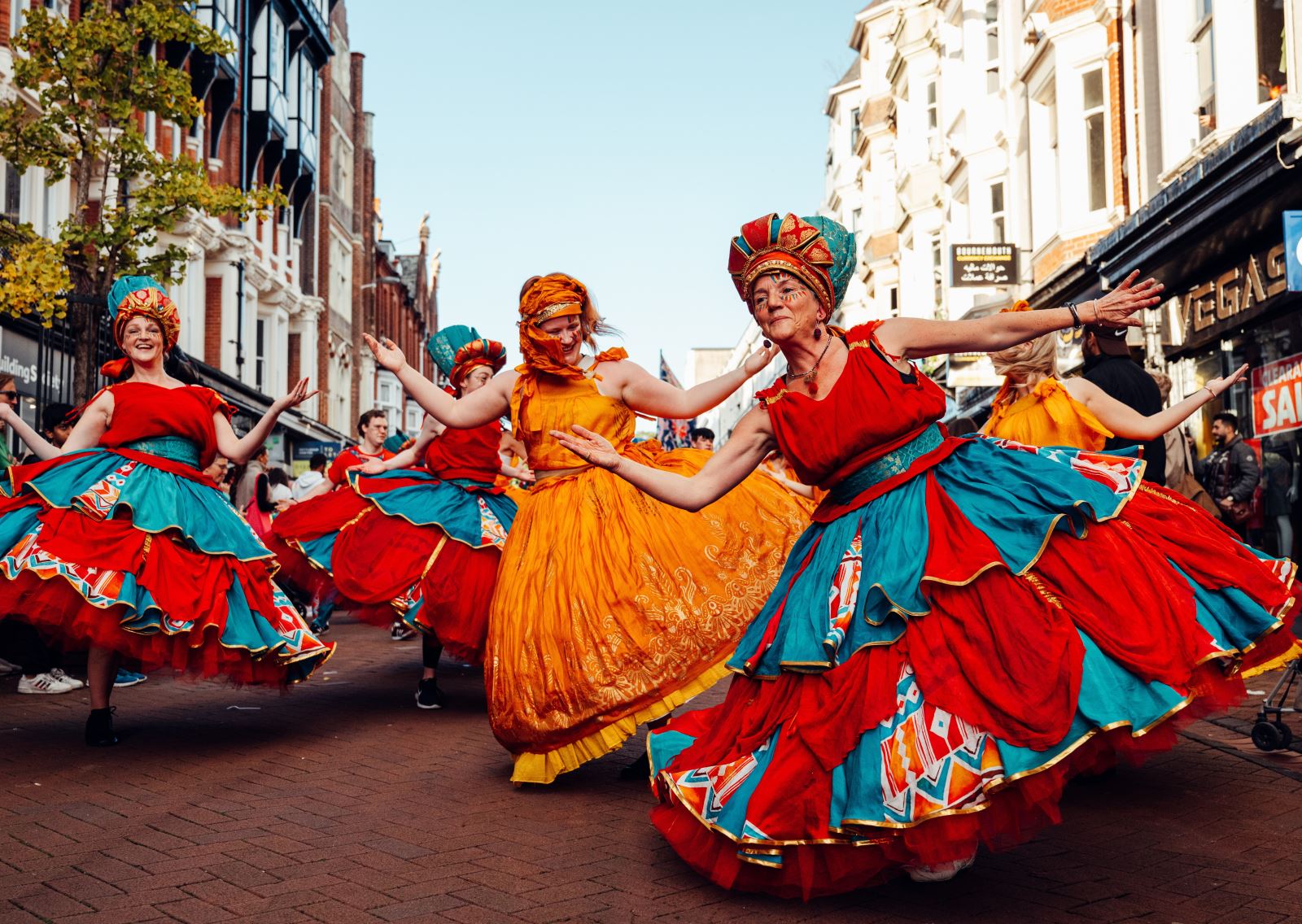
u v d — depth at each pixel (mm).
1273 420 12914
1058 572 3225
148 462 5695
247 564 5863
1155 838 4062
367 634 11852
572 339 5043
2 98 15180
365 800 4703
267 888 3561
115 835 4168
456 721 6594
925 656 3158
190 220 24531
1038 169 19750
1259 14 13359
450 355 6922
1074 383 4965
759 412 3615
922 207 27984
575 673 4664
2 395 7887
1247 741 5680
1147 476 5508
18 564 5242
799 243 3512
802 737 3234
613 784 5000
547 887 3580
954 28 25750
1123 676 3107
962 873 3691
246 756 5605
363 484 7047
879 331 3588
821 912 3348
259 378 32750
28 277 11570
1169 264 14469
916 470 3475
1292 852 3865
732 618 4762
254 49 30844
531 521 5000
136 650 5352
